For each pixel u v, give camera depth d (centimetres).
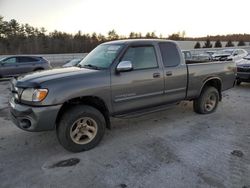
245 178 301
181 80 494
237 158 353
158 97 462
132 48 424
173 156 361
